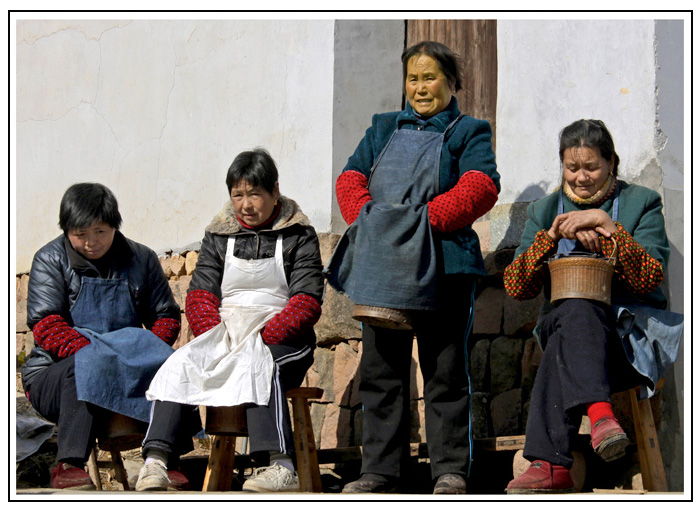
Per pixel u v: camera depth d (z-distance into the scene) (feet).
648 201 16.10
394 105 22.18
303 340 16.43
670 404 16.80
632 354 14.88
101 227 16.65
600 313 14.78
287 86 22.82
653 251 15.51
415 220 15.49
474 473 18.31
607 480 16.62
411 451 17.17
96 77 29.07
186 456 20.90
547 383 14.71
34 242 30.14
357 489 15.37
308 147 21.99
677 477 16.66
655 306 15.93
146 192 26.71
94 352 15.72
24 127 31.27
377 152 17.10
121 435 15.71
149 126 26.96
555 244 15.87
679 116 18.07
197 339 15.67
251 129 23.63
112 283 17.07
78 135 29.37
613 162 16.30
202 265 16.92
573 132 16.12
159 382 15.20
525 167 19.81
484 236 19.88
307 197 21.79
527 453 14.52
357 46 22.03
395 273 15.31
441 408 15.67
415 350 19.42
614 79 18.45
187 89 25.85
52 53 30.71
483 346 19.33
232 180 16.61
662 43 17.92
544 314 16.30
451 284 15.89
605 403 13.94
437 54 16.79
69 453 15.20
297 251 16.79
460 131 16.53
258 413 14.93
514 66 20.33
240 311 16.24
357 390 19.57
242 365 15.21
